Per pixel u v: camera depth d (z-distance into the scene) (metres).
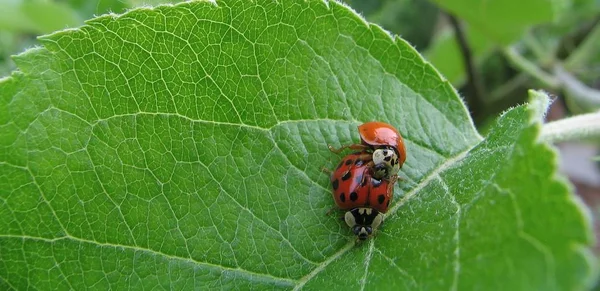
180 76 0.06
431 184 0.07
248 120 0.07
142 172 0.06
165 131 0.06
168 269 0.06
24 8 0.12
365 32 0.07
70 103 0.06
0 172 0.06
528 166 0.05
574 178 0.22
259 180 0.07
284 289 0.06
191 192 0.07
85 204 0.06
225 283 0.06
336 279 0.06
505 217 0.05
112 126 0.06
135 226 0.06
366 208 0.07
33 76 0.06
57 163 0.06
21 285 0.06
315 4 0.07
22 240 0.06
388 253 0.06
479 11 0.11
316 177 0.07
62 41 0.06
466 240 0.05
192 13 0.06
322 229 0.07
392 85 0.07
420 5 0.17
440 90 0.07
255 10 0.07
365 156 0.07
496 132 0.07
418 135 0.07
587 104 0.13
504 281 0.05
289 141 0.07
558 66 0.14
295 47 0.07
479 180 0.06
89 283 0.06
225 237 0.06
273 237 0.07
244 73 0.07
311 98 0.07
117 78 0.06
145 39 0.06
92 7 0.14
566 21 0.14
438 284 0.05
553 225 0.05
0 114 0.06
